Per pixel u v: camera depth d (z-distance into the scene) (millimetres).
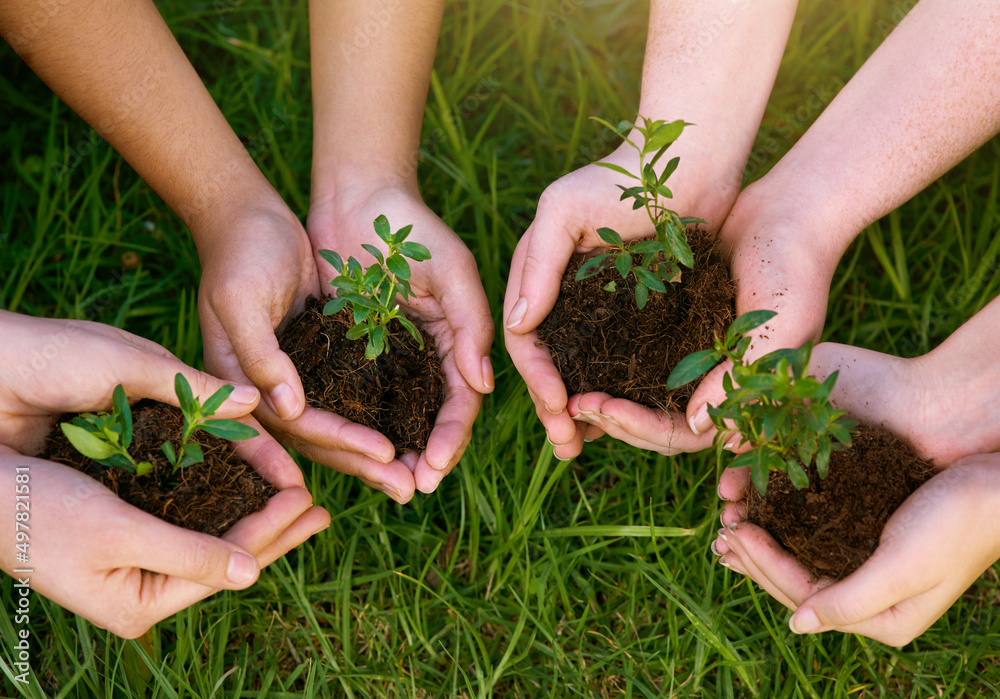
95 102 613
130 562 512
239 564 523
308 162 753
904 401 584
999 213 723
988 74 578
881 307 714
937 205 746
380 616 605
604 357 598
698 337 590
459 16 788
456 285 611
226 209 632
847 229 606
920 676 585
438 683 595
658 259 608
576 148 749
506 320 601
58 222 711
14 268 706
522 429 638
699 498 648
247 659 590
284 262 612
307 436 590
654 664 595
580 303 605
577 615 620
